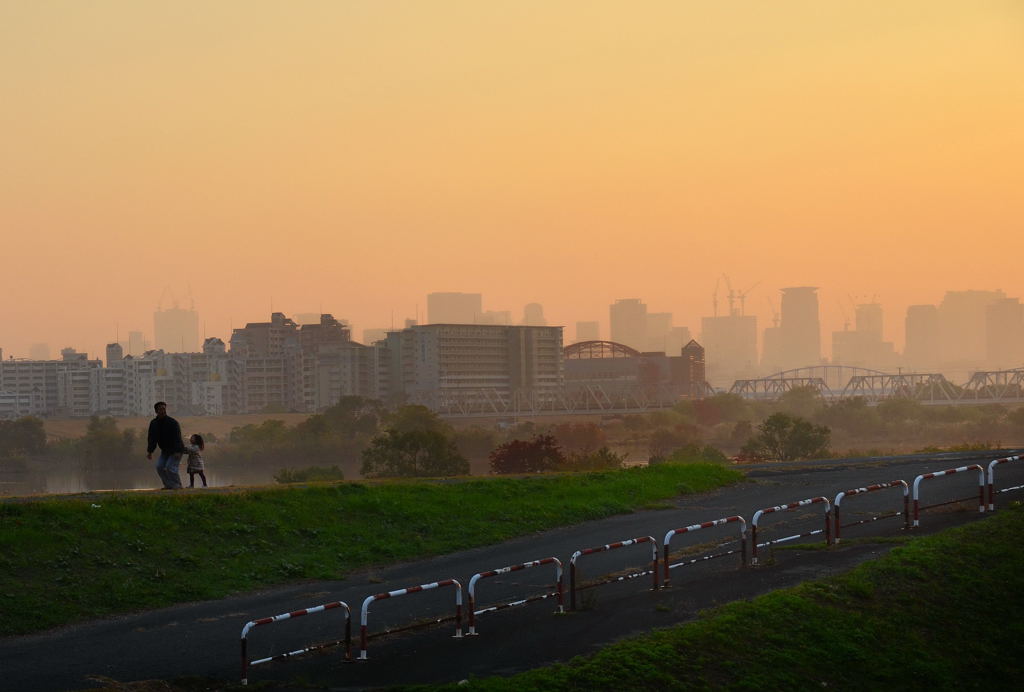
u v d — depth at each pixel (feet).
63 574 111.14
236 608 107.34
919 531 138.62
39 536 117.91
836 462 231.71
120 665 87.04
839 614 104.83
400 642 93.91
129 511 129.49
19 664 87.30
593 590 112.88
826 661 96.12
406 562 131.54
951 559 123.13
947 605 112.06
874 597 110.73
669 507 170.09
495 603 108.58
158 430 151.23
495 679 81.51
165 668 86.22
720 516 157.89
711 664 90.48
